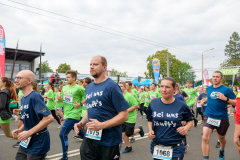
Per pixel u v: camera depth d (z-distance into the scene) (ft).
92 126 6.62
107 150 7.39
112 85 7.23
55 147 16.39
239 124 8.82
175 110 8.00
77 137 17.93
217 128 12.82
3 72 28.30
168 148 8.02
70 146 16.81
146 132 22.72
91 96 7.54
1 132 21.68
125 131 15.06
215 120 12.47
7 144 17.15
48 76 98.99
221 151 13.47
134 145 17.34
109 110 7.30
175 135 7.98
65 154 13.00
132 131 15.11
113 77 126.11
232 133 22.62
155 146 8.37
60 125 25.13
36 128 7.68
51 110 24.40
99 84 7.56
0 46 27.99
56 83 54.03
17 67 101.55
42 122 7.78
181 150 7.97
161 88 8.09
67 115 13.97
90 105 7.53
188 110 8.17
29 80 8.18
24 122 8.31
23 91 8.27
